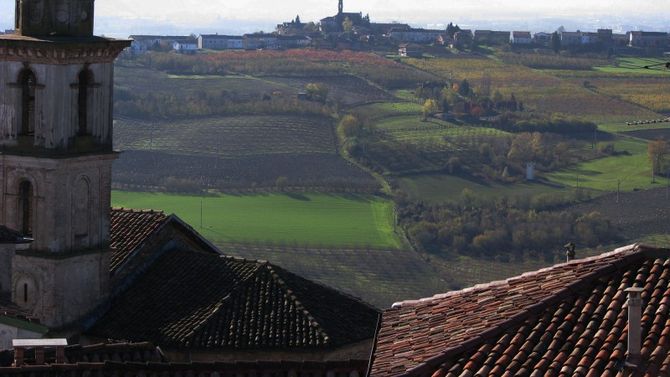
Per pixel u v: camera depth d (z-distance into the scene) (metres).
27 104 61.78
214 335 56.75
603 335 34.72
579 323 35.41
